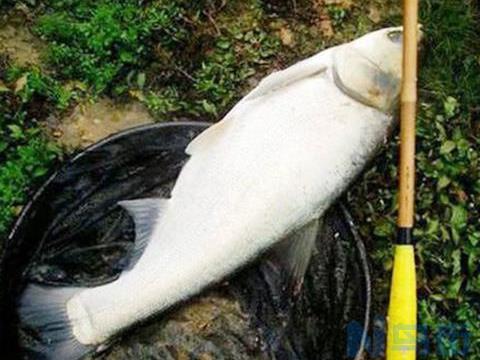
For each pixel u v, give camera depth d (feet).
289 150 3.36
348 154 3.40
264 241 3.39
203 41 3.96
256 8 4.04
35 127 3.81
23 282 3.48
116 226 3.55
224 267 3.39
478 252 3.91
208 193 3.38
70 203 3.54
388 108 3.41
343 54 3.38
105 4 3.91
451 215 3.93
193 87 3.93
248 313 3.52
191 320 3.49
